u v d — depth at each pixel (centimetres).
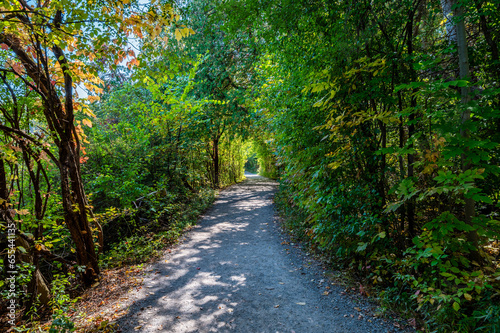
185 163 1147
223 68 1254
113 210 590
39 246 388
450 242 270
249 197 1354
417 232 373
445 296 243
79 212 439
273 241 634
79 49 340
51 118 420
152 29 353
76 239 432
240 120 1312
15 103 402
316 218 485
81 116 834
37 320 350
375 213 380
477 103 243
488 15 276
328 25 408
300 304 348
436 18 425
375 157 366
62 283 384
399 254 362
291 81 550
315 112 473
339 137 409
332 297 360
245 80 1402
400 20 343
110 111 1041
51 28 301
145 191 761
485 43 312
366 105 384
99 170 855
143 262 522
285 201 916
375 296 346
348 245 410
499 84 303
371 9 347
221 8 485
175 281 429
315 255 514
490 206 328
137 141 941
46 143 425
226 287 404
